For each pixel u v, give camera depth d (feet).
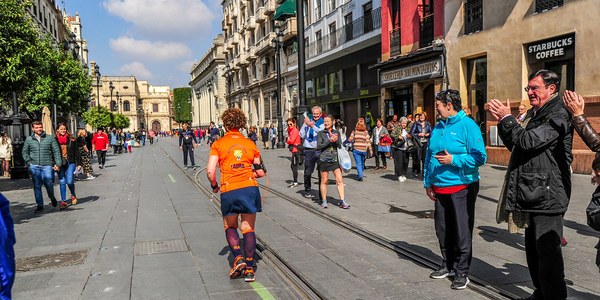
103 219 25.72
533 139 10.82
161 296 13.83
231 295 13.85
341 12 90.58
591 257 16.31
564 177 11.14
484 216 23.75
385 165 48.21
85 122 132.46
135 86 396.98
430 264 16.05
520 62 44.62
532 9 43.16
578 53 38.50
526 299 12.50
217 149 15.76
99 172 56.34
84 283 15.03
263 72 151.43
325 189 26.99
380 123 47.93
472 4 51.24
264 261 17.19
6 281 8.05
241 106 189.06
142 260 17.53
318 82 107.45
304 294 13.84
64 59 74.08
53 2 144.66
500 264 15.96
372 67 71.05
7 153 55.06
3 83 45.37
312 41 106.42
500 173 40.78
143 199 32.65
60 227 23.88
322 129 28.73
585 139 10.36
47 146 28.84
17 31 44.47
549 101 11.28
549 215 11.16
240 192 15.30
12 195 37.65
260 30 152.97
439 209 14.56
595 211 10.03
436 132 14.56
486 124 49.78
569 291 13.23
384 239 19.53
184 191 36.42
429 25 60.59
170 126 449.06
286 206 28.22
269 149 95.25
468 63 53.42
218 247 19.26
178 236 21.26
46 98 62.95
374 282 14.57
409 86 66.69
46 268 16.70
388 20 69.67
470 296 13.23
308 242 19.65
